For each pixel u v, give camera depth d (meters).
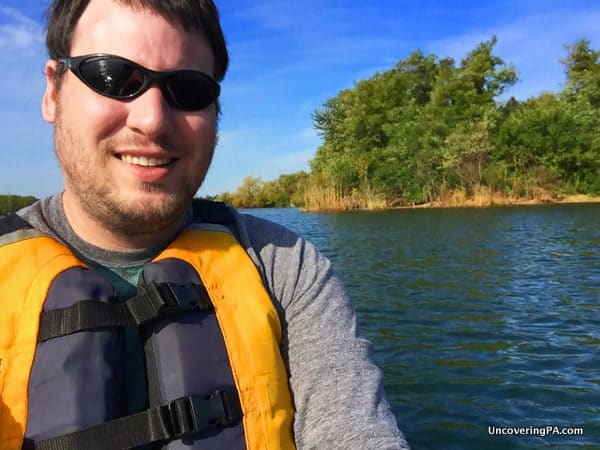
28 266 0.42
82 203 0.44
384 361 1.52
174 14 0.43
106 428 0.38
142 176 0.42
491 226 5.58
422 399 1.27
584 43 11.88
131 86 0.41
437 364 1.49
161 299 0.42
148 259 0.47
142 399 0.42
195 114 0.43
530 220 6.14
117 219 0.44
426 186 10.30
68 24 0.43
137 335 0.44
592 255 3.42
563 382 1.35
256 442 0.40
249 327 0.44
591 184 9.89
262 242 0.51
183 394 0.40
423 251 3.84
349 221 7.17
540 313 2.01
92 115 0.41
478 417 1.18
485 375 1.40
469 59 12.77
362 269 3.13
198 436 0.39
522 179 9.77
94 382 0.39
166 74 0.42
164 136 0.42
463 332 1.78
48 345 0.39
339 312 0.47
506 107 12.41
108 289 0.43
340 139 12.61
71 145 0.42
